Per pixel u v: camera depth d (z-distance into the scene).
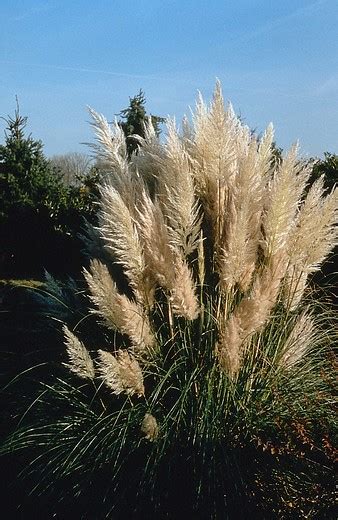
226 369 4.23
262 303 4.19
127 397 4.45
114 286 4.34
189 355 4.51
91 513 4.18
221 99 4.70
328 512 3.98
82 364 4.31
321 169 7.97
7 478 4.67
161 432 4.12
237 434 4.25
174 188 4.52
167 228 4.55
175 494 4.11
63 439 4.32
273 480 4.09
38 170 11.12
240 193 4.66
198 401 4.30
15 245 10.76
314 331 4.84
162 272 4.47
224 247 4.55
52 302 5.36
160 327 4.61
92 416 4.41
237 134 5.06
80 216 10.55
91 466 4.23
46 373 5.05
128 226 4.39
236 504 3.95
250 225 4.66
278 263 4.57
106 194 4.48
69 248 10.55
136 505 4.09
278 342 4.60
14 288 8.54
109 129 5.16
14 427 4.76
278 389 4.38
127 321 4.27
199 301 4.65
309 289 5.17
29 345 6.01
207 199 4.80
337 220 4.76
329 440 4.16
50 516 4.33
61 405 4.62
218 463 4.04
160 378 4.44
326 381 4.55
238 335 4.17
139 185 4.96
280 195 4.52
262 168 5.01
